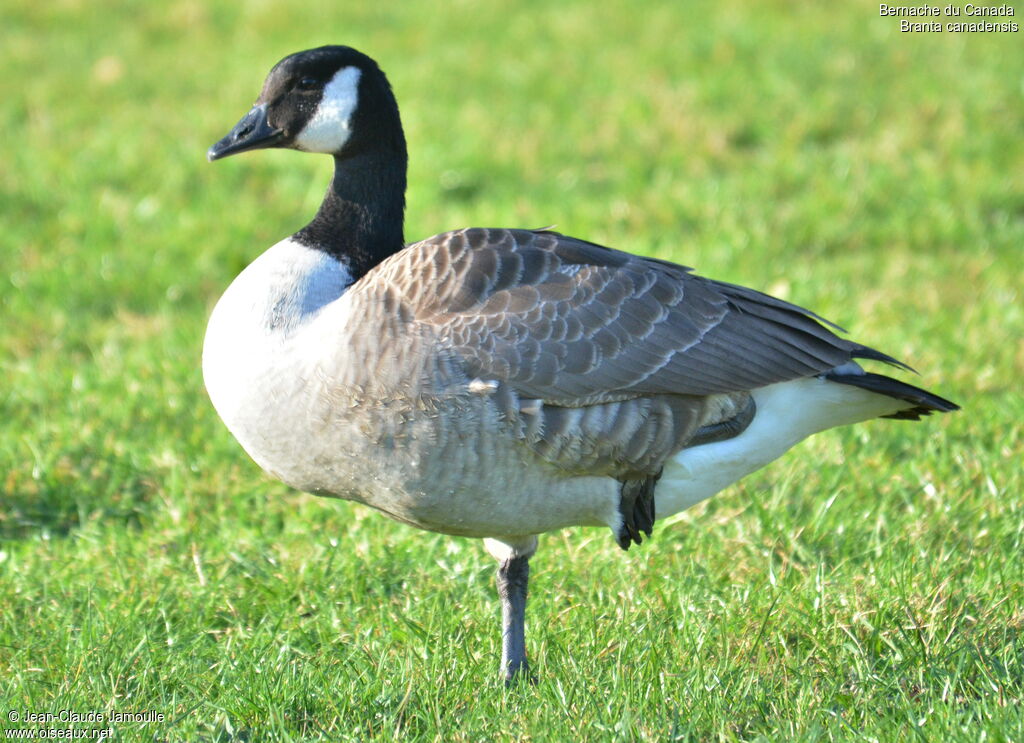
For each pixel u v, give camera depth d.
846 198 19.09
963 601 9.38
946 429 12.52
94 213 20.03
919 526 10.67
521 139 22.05
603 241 18.20
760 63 24.75
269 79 9.73
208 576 10.55
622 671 8.65
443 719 8.36
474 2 30.30
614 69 25.06
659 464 8.78
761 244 17.75
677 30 27.06
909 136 21.05
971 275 16.64
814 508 11.23
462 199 20.50
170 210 20.30
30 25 30.94
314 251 9.12
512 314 8.37
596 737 8.01
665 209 19.05
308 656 9.23
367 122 9.48
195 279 18.14
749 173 20.38
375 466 8.47
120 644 9.34
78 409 13.77
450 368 8.17
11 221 20.05
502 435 8.27
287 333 8.55
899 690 8.38
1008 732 7.58
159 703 8.70
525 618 9.90
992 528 10.60
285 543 11.14
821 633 9.16
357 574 10.45
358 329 8.30
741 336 8.93
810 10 27.83
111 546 11.16
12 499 12.19
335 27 29.12
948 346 14.36
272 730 8.20
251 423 8.60
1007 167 20.09
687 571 10.27
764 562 10.48
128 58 28.12
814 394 9.40
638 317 8.66
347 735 8.13
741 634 9.31
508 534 9.05
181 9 31.02
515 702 8.54
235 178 21.52
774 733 7.89
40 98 25.62
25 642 9.49
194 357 15.28
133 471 12.62
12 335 16.31
